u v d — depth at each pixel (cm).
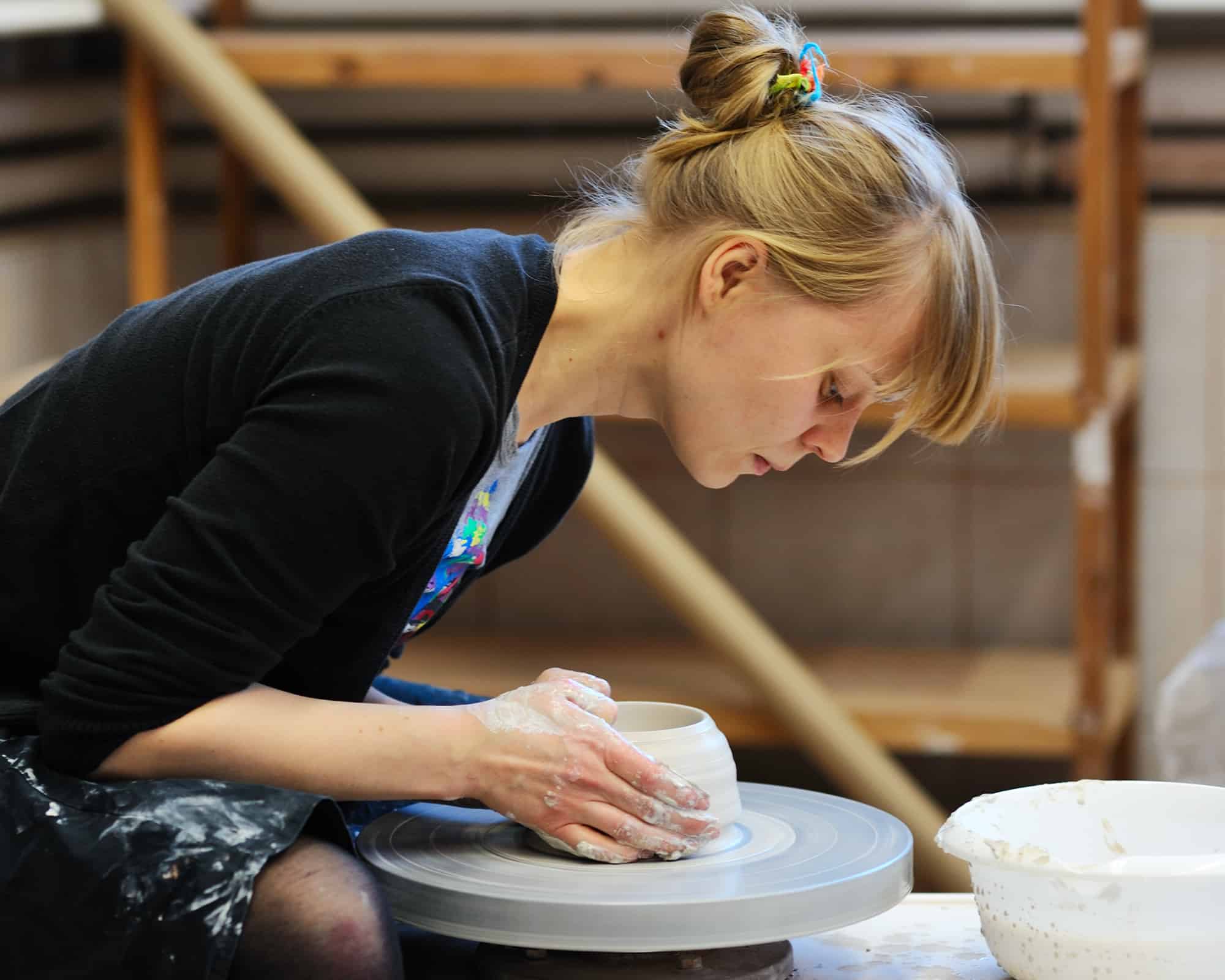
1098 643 374
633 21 439
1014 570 450
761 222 162
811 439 177
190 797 148
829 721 366
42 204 425
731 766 172
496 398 156
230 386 157
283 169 368
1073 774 382
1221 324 435
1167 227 434
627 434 458
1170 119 434
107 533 163
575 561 466
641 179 175
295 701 157
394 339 149
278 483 147
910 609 458
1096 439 369
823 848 166
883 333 164
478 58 372
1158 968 148
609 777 159
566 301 170
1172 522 447
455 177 454
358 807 210
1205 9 422
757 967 159
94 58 450
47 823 147
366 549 150
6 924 147
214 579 147
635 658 433
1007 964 159
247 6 444
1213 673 292
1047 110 434
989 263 169
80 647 150
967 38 388
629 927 148
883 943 174
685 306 167
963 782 455
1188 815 170
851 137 163
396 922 174
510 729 159
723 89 168
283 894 143
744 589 463
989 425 192
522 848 168
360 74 377
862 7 431
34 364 412
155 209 397
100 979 145
